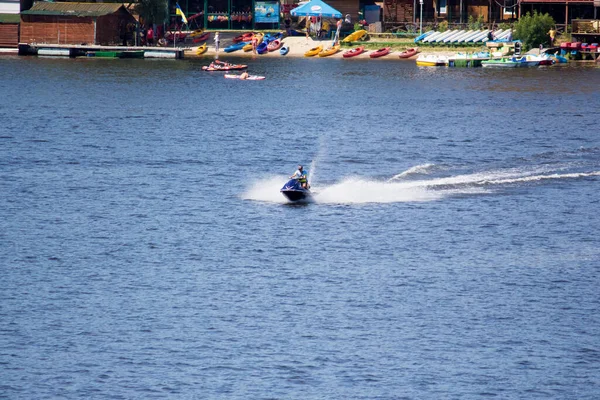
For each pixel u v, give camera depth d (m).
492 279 154.25
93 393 117.44
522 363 125.81
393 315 139.50
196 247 169.12
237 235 176.25
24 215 188.75
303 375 121.94
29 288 147.75
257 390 118.38
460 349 129.25
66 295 145.25
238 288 149.00
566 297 146.75
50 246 168.88
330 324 136.00
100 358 125.25
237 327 134.50
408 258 164.50
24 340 129.75
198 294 146.25
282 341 130.62
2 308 139.62
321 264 160.62
